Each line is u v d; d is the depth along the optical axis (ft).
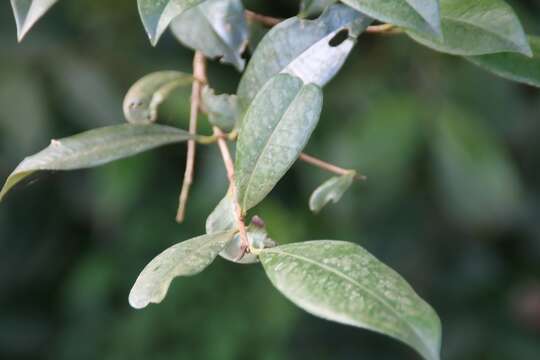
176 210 4.06
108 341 4.19
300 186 3.98
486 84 3.67
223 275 3.99
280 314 3.93
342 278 1.45
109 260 4.13
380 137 3.43
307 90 1.61
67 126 3.79
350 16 1.73
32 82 3.60
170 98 3.32
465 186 3.48
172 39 3.85
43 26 3.73
